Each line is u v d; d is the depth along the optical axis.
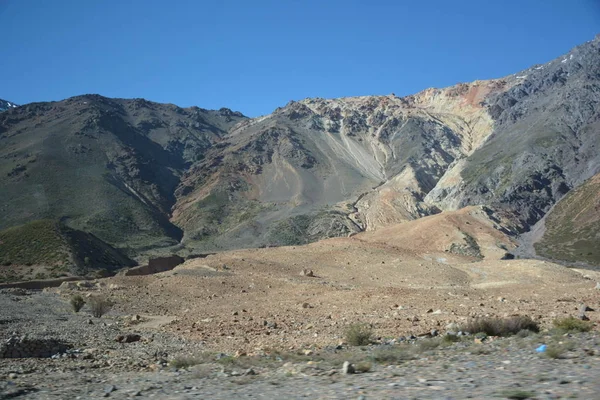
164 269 104.62
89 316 35.16
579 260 133.50
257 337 22.25
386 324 22.09
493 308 25.30
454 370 10.54
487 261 63.38
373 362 12.64
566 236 154.12
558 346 12.28
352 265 60.47
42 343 19.42
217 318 29.83
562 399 7.29
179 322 29.66
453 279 52.12
